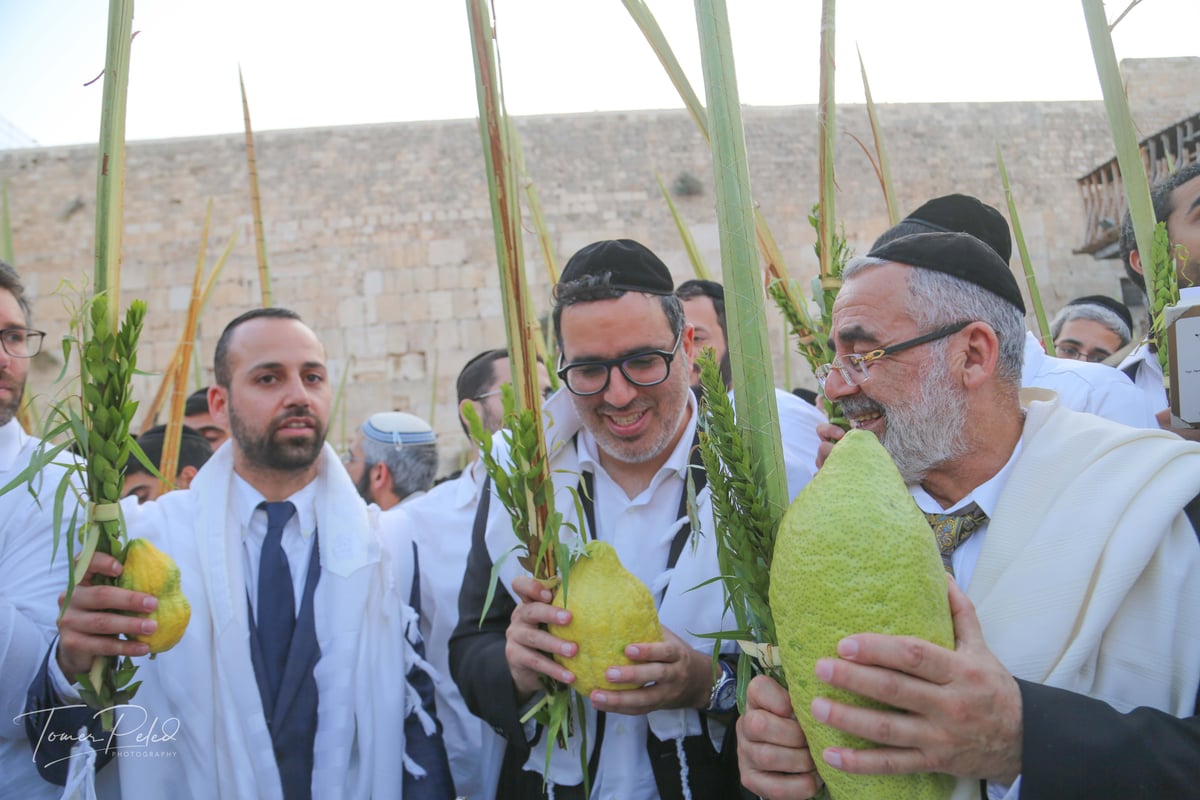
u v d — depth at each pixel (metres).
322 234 11.41
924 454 1.33
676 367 1.82
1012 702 0.98
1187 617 1.16
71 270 11.03
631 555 1.86
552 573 1.43
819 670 0.92
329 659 1.93
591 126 10.98
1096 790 0.96
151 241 11.35
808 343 1.84
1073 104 10.09
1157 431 1.27
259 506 2.08
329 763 1.86
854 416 1.39
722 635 1.20
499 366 3.41
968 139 10.06
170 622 1.44
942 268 1.32
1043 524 1.24
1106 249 9.11
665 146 10.98
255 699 1.86
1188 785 0.99
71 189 11.15
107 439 1.37
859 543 0.94
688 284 3.01
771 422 1.11
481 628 1.88
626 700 1.42
